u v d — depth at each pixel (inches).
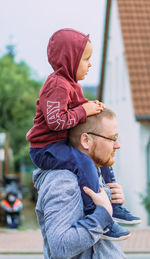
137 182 713.0
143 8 802.8
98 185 93.7
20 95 1619.1
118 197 105.7
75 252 85.6
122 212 105.5
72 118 92.1
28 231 639.1
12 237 574.6
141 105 697.6
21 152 1467.8
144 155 710.5
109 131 94.6
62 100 91.7
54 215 87.0
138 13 794.8
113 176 109.2
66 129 95.8
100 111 96.2
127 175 761.6
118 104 811.4
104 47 866.8
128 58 735.1
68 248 84.7
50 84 93.4
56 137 94.8
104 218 87.8
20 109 1598.2
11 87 1615.4
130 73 721.0
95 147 94.5
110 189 106.1
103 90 924.0
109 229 93.7
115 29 814.5
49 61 98.0
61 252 85.0
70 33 95.2
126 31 765.9
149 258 438.3
